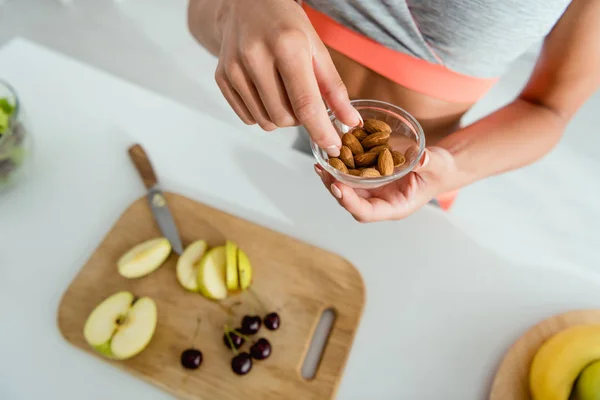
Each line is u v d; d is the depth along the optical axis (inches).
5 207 31.0
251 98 21.5
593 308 27.9
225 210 31.2
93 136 33.4
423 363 26.9
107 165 32.5
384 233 30.3
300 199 31.6
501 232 31.1
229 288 28.1
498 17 24.6
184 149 33.1
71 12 61.1
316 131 20.1
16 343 27.1
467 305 28.2
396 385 26.5
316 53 20.8
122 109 34.5
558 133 28.9
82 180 32.0
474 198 34.8
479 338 27.4
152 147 33.1
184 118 34.3
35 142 32.9
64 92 35.0
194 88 55.7
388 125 23.0
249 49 20.1
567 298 28.3
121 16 61.1
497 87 52.6
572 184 39.7
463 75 28.1
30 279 28.8
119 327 26.7
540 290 28.6
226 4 23.0
